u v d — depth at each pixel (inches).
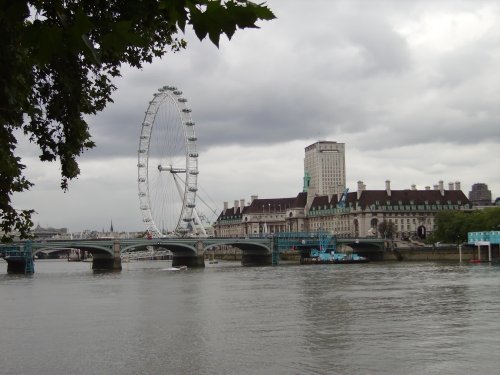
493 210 7805.1
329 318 2399.1
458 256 7824.8
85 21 223.5
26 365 1663.4
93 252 7401.6
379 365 1568.7
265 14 213.3
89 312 2758.4
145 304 3051.2
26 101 495.8
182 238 7436.0
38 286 4446.4
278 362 1633.9
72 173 635.5
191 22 212.7
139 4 315.6
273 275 5349.4
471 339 1877.5
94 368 1614.2
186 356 1737.2
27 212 632.4
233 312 2650.1
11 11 213.2
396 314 2466.8
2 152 502.0
